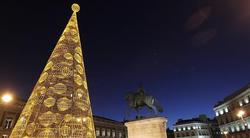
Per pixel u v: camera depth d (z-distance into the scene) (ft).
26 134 14.16
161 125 37.96
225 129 165.99
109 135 156.15
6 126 89.40
